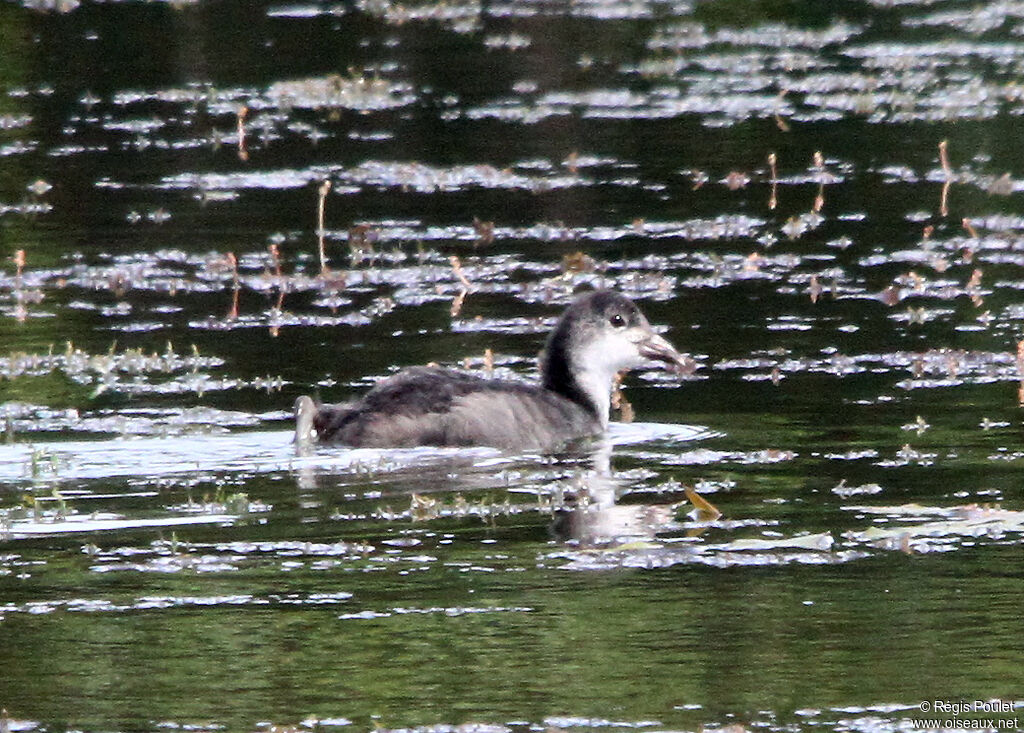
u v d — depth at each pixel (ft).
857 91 101.96
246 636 34.68
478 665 33.19
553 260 70.03
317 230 74.84
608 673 32.78
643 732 30.19
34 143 90.22
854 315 62.08
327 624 35.29
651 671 32.86
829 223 75.36
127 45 113.50
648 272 67.82
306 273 68.18
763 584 37.42
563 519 41.98
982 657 33.32
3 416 50.44
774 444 48.47
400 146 89.66
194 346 57.62
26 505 42.70
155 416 50.67
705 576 37.93
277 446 47.91
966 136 90.53
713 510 42.11
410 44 115.44
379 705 31.48
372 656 33.65
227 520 41.81
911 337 59.16
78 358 56.54
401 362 56.95
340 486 44.65
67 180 82.84
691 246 72.08
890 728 30.32
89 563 38.78
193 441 48.26
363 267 69.36
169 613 35.94
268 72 106.63
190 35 117.08
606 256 70.49
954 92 100.42
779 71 107.45
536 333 60.80
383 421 48.24
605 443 49.39
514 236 73.87
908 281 65.92
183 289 66.39
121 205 78.79
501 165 85.71
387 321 62.28
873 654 33.58
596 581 37.68
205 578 37.88
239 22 121.60
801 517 41.86
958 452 47.03
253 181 82.94
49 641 34.50
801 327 60.70
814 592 36.88
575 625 35.14
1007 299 63.87
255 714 31.17
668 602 36.40
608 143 90.17
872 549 39.58
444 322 62.08
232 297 65.31
